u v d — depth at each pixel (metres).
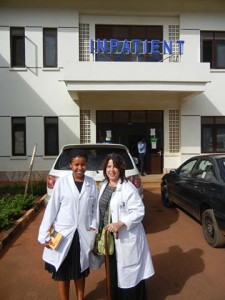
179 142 15.45
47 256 3.45
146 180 13.92
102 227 3.56
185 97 14.65
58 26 14.84
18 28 14.92
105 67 12.94
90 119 15.16
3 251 5.74
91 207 3.56
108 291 3.52
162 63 13.07
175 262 5.15
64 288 3.58
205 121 15.53
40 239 3.40
